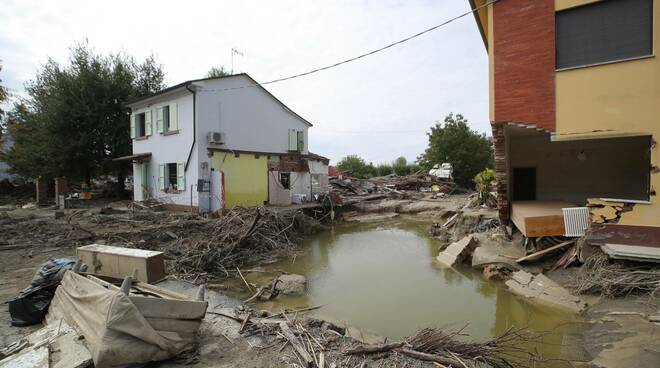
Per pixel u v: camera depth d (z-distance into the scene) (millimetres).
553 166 12188
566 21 8078
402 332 6262
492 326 6457
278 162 20766
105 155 23625
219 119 17812
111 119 23531
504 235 10914
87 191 23812
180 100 17625
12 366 3445
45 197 20859
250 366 3994
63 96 22172
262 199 19562
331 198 21000
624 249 6957
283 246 12789
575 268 7840
